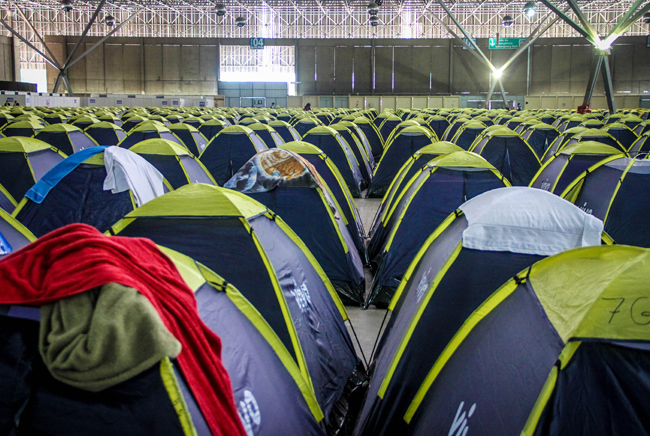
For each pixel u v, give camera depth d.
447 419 2.53
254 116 20.77
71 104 34.19
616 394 1.86
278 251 3.81
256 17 38.88
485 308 2.79
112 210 5.46
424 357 3.20
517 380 2.18
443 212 5.76
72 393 1.73
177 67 39.09
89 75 39.16
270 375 2.88
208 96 36.69
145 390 1.72
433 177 5.92
